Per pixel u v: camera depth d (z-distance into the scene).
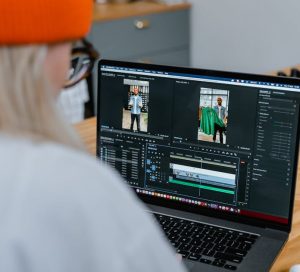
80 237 0.58
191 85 1.25
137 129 1.33
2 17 0.60
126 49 3.74
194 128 1.27
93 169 0.62
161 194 1.34
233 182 1.26
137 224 0.62
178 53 4.05
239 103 1.22
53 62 0.65
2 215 0.57
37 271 0.57
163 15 3.86
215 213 1.29
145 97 1.31
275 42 3.59
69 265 0.58
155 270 0.62
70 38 0.65
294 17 3.44
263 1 3.57
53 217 0.58
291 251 1.19
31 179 0.58
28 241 0.57
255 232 1.23
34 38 0.61
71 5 0.64
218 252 1.16
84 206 0.59
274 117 1.19
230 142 1.24
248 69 3.80
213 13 3.88
